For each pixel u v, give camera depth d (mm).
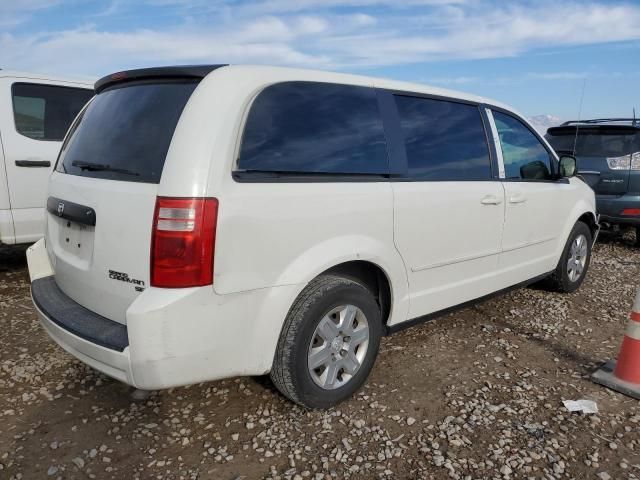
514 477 2365
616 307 4715
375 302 2986
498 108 3938
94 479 2336
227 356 2398
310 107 2695
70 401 2957
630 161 6934
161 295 2189
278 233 2451
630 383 3141
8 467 2398
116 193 2396
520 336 3951
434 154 3312
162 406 2906
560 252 4664
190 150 2232
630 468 2441
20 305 4465
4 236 4957
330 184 2689
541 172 4305
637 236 7469
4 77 5016
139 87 2695
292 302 2559
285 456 2492
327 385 2799
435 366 3420
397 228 2998
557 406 2961
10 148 4926
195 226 2186
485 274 3787
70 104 5430
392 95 3135
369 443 2590
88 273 2578
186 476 2357
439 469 2412
